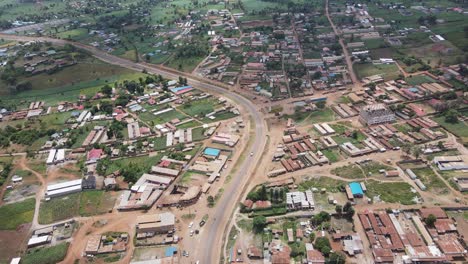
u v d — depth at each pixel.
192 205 163.75
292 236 142.62
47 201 171.75
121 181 182.12
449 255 130.38
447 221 143.50
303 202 157.12
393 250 134.12
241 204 159.62
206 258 138.00
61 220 160.38
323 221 148.50
